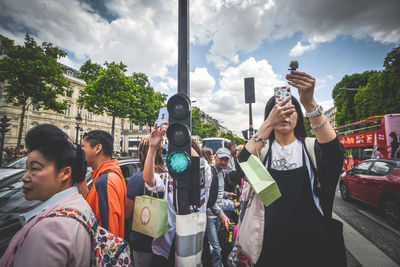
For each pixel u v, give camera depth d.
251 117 6.67
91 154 1.51
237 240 1.10
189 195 1.15
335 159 0.93
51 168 0.81
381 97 16.73
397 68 14.84
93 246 0.80
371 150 9.04
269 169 1.13
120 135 38.88
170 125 1.18
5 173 2.34
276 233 1.02
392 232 3.65
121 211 1.31
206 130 44.78
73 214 0.75
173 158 1.14
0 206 1.80
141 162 1.85
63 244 0.65
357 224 4.07
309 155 1.06
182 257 1.10
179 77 1.28
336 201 6.04
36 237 0.65
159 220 1.34
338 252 0.95
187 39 1.31
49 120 26.17
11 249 0.71
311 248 0.97
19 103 12.17
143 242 1.57
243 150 1.03
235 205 2.65
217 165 2.36
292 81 0.89
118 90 15.98
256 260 0.99
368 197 4.77
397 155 7.72
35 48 12.01
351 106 27.31
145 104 19.03
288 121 1.06
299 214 1.02
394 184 3.94
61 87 13.19
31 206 1.81
